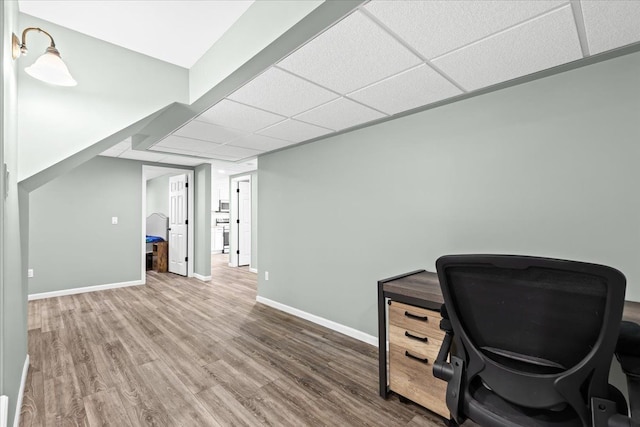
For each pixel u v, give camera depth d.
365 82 1.84
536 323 0.90
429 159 2.28
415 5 1.16
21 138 1.79
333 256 3.01
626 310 1.35
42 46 1.85
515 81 1.83
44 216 4.11
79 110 1.96
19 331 1.83
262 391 1.91
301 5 1.28
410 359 1.77
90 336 2.80
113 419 1.64
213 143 3.34
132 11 1.73
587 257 1.64
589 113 1.64
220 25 1.81
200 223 5.41
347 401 1.82
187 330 2.96
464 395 1.06
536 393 0.89
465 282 1.02
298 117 2.47
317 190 3.19
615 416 0.79
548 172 1.77
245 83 1.88
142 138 3.40
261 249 3.96
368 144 2.69
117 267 4.72
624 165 1.54
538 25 1.28
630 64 1.53
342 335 2.85
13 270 1.57
